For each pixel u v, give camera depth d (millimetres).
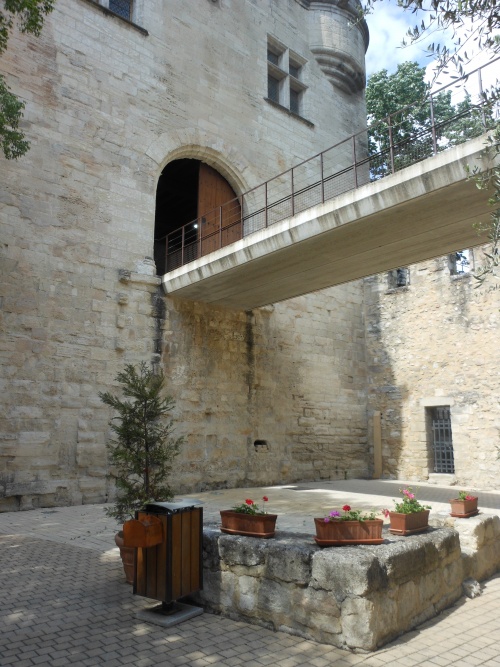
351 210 9875
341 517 4848
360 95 22672
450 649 4168
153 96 14797
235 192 17141
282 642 4297
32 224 11766
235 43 17656
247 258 11797
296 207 18484
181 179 19766
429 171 8711
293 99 20422
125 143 13875
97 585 5703
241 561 4891
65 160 12602
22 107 9414
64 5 13305
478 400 16109
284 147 18578
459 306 17062
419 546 4891
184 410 13898
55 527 8914
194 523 5066
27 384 11148
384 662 3900
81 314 12242
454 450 16453
